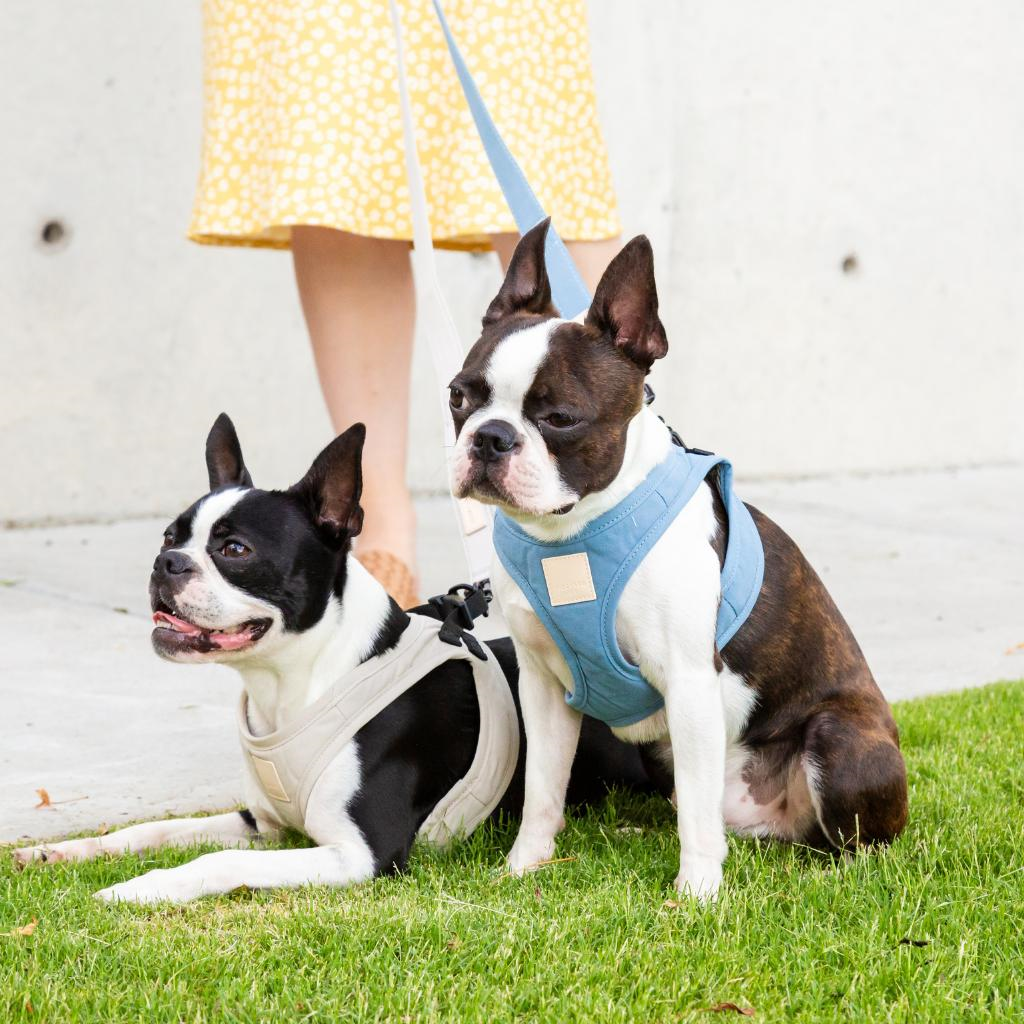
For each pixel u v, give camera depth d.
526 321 3.20
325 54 4.75
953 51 11.48
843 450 11.36
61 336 8.00
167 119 8.22
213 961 2.76
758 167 10.63
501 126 4.87
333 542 3.49
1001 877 3.28
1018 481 11.21
